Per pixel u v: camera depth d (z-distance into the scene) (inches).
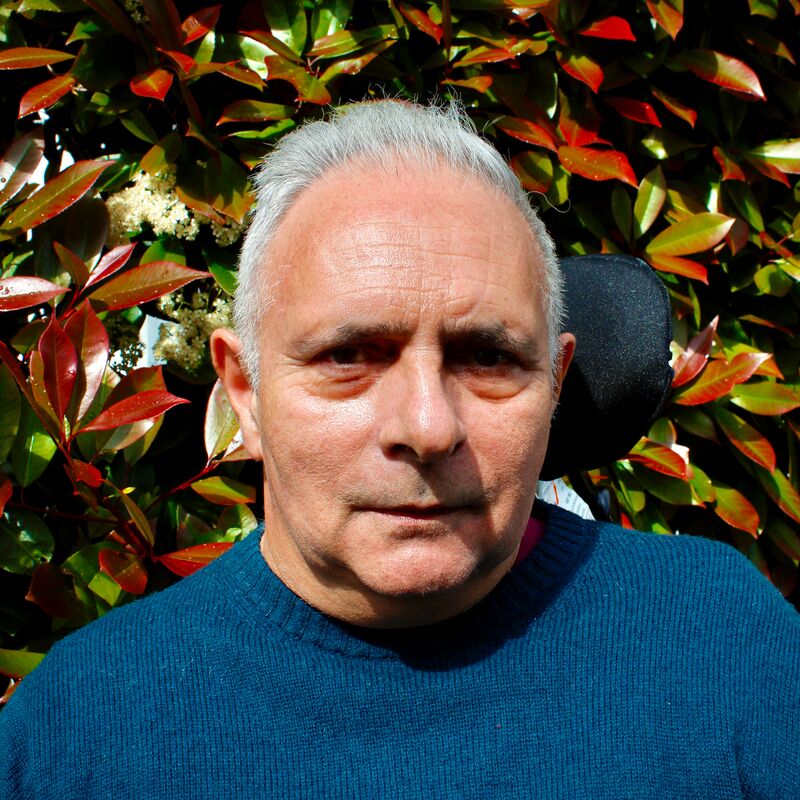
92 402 58.0
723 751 43.3
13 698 45.4
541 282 43.6
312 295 39.6
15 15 67.9
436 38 64.7
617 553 49.9
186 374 67.0
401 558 39.3
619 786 41.8
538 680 44.2
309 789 40.9
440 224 39.6
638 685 44.5
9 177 64.3
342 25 68.1
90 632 45.9
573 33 72.1
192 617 45.5
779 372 80.4
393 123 43.4
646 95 79.1
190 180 65.8
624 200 74.8
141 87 61.2
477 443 40.1
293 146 44.7
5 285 57.6
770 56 83.6
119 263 60.7
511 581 46.0
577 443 60.6
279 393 41.1
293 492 41.3
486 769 41.9
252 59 67.6
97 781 40.9
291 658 43.5
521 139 68.2
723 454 85.0
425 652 43.4
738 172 76.2
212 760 41.1
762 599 49.2
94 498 58.2
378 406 39.6
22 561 60.7
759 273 81.0
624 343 57.8
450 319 38.7
